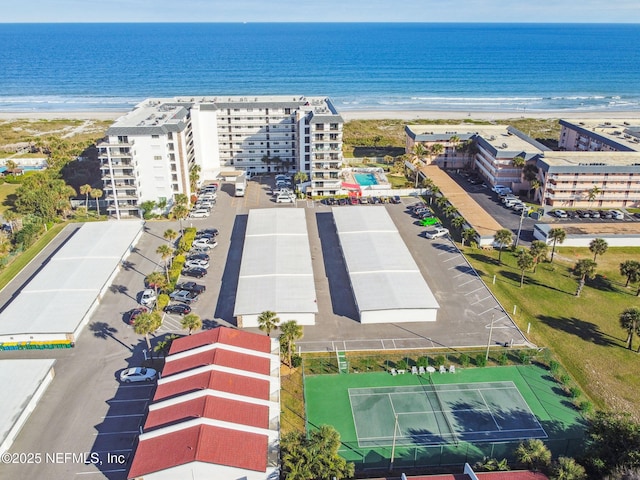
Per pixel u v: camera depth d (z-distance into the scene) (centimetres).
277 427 6034
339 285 9700
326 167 14038
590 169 13138
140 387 7062
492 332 8350
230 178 15588
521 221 11425
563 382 7256
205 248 11062
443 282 9850
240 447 5516
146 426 5812
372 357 7712
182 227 12125
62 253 10125
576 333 8431
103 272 9475
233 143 16100
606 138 15588
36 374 6919
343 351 7844
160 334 8188
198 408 5906
